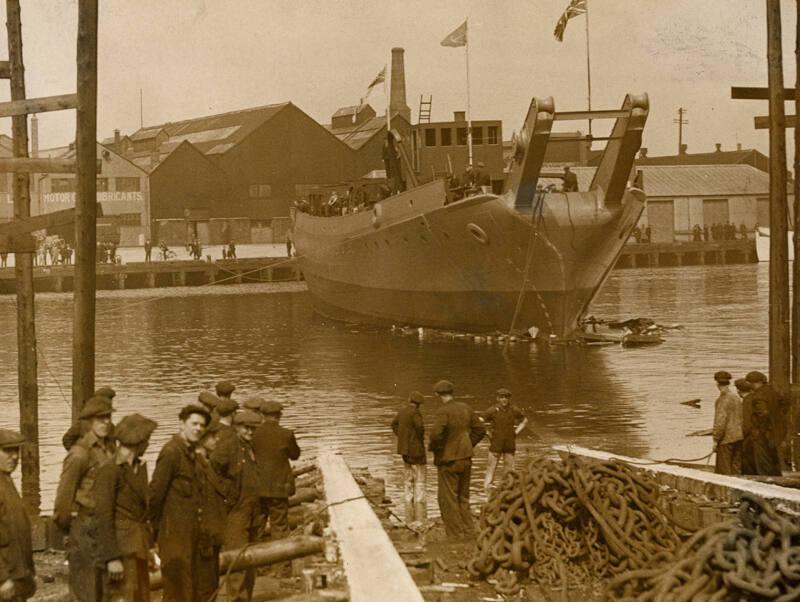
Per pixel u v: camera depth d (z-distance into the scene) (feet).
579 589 31.32
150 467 62.13
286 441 36.50
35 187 271.90
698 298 200.75
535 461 36.45
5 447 24.59
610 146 128.77
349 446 68.39
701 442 69.36
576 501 33.83
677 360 114.62
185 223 300.20
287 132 312.09
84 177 44.75
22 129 53.31
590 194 128.77
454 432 42.16
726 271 288.30
